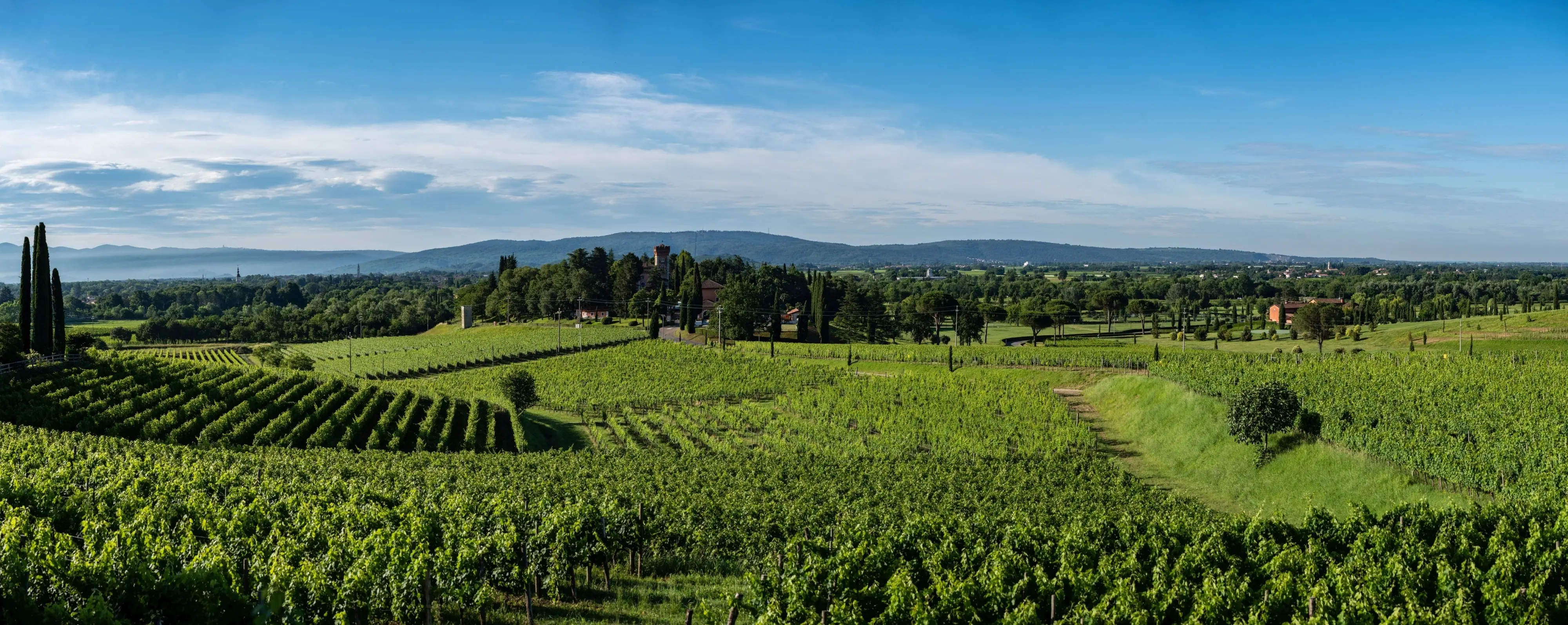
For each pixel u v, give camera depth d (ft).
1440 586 82.58
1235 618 73.61
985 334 425.28
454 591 76.13
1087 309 525.34
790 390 278.05
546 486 136.15
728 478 158.40
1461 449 138.00
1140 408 219.00
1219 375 216.74
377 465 158.10
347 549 83.35
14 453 134.51
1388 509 124.88
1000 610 78.89
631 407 266.36
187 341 535.19
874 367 319.88
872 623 73.97
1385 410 168.25
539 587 90.58
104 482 119.03
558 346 394.32
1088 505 144.25
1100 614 71.67
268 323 560.20
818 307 456.45
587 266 630.33
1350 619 71.67
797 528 116.16
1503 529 96.53
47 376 207.00
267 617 67.31
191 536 84.53
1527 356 257.75
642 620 81.00
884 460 186.60
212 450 164.04
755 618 80.89
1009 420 224.12
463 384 310.86
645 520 108.47
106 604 59.21
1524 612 75.25
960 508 138.62
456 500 112.98
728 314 421.18
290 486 123.54
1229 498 161.68
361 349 453.58
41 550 69.41
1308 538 102.63
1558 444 138.10
